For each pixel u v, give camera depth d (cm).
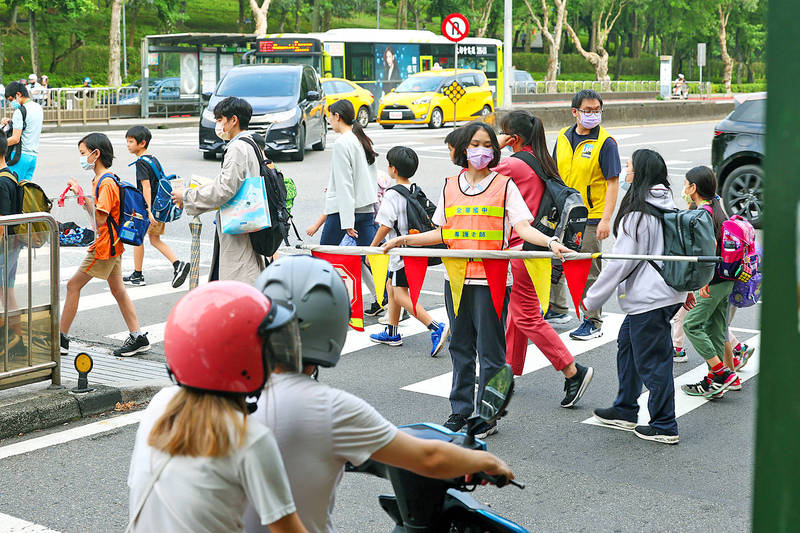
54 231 627
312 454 238
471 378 586
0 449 566
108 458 554
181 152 2316
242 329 217
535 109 3036
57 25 6028
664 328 573
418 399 670
